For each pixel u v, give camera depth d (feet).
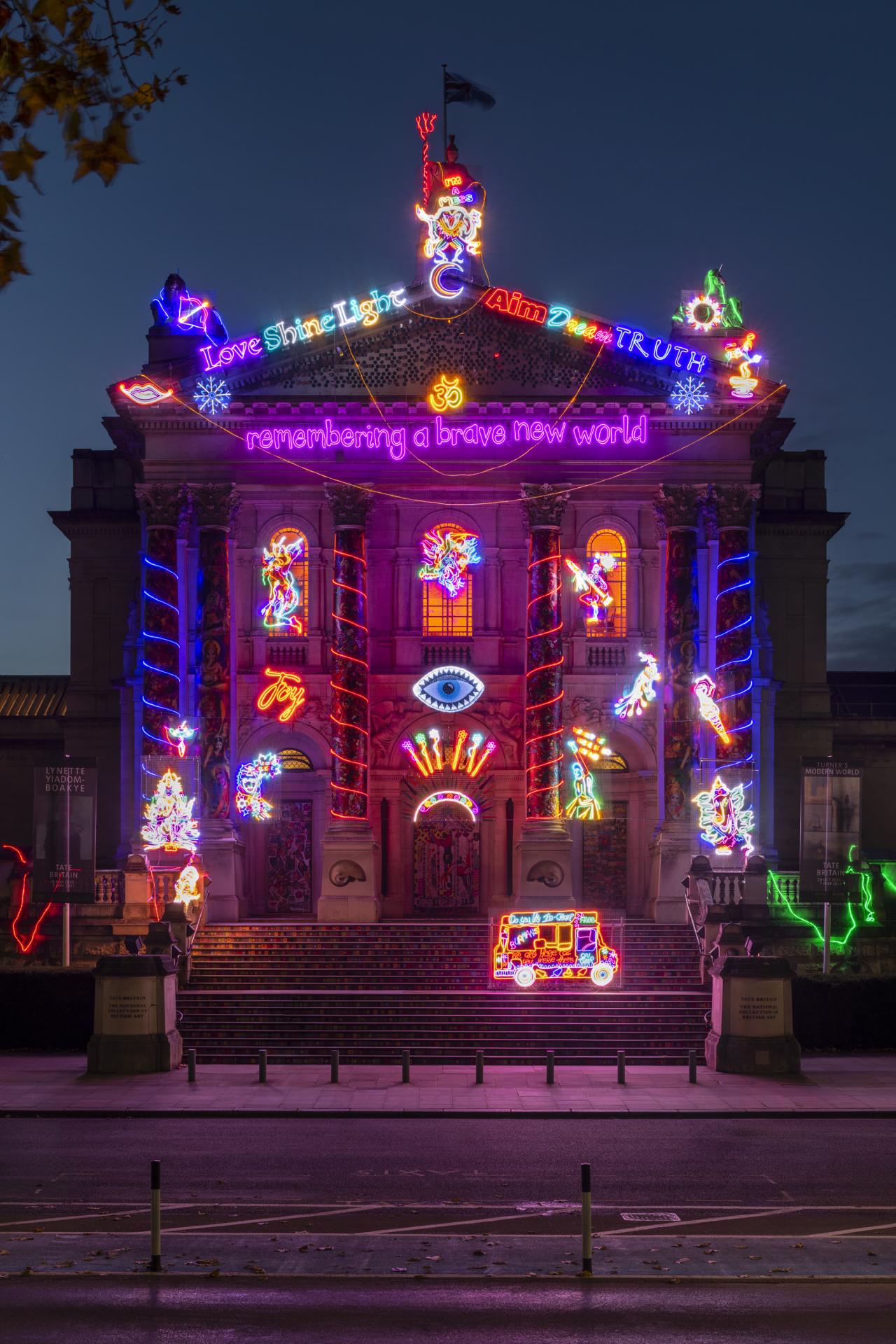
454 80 185.16
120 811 203.41
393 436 181.37
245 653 187.93
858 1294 64.69
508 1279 66.64
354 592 182.60
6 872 157.58
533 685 181.37
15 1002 143.84
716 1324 60.13
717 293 188.55
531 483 182.39
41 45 29.45
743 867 178.60
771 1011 130.82
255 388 183.73
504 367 183.93
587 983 152.46
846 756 219.82
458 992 150.10
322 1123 108.47
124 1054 128.98
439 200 182.70
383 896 186.29
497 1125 107.76
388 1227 76.28
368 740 183.32
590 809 186.09
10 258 28.94
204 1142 99.91
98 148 29.53
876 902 158.92
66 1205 81.05
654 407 181.78
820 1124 108.78
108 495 217.77
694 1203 82.17
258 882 187.62
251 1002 147.64
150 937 143.74
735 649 181.68
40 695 237.45
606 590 187.73
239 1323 59.98
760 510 216.33
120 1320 60.44
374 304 182.19
